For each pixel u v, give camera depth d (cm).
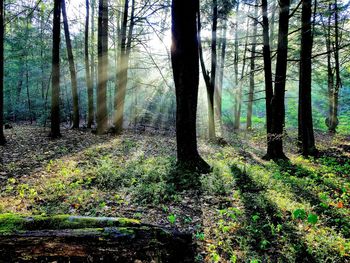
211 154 1158
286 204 557
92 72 2128
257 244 430
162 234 315
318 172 842
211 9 1592
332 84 1942
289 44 1486
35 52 2239
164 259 301
